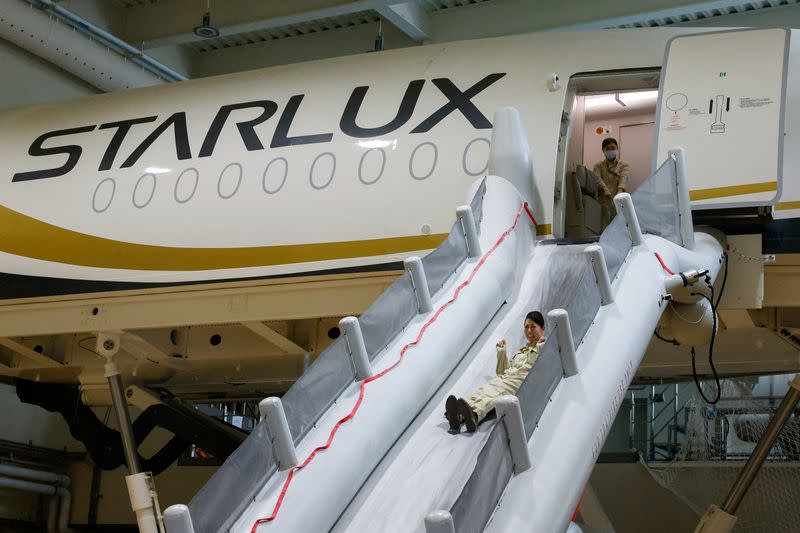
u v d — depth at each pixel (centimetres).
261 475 571
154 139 1398
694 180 1049
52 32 1980
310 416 630
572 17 1897
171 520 496
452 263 849
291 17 1889
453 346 762
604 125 1350
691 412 1706
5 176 1473
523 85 1220
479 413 674
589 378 671
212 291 1261
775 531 1522
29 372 1568
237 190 1286
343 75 1341
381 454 649
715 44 1147
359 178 1220
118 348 1325
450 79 1261
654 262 831
